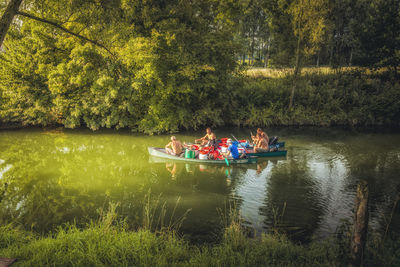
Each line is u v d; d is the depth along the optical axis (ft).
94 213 23.12
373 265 14.73
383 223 21.21
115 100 61.52
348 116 73.87
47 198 26.35
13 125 64.39
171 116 62.44
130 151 46.21
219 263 14.69
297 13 67.77
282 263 14.85
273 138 46.62
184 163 39.60
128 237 17.02
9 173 33.91
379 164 38.52
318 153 44.91
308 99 79.20
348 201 26.00
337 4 123.13
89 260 14.21
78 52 49.03
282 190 28.96
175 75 60.13
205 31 66.18
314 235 19.61
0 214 22.81
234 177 33.30
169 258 15.38
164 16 58.29
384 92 80.43
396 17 85.71
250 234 19.72
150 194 27.76
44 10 26.61
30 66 58.65
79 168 36.42
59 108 61.26
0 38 18.76
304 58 73.31
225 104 71.72
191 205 25.04
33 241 16.92
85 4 26.37
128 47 47.06
